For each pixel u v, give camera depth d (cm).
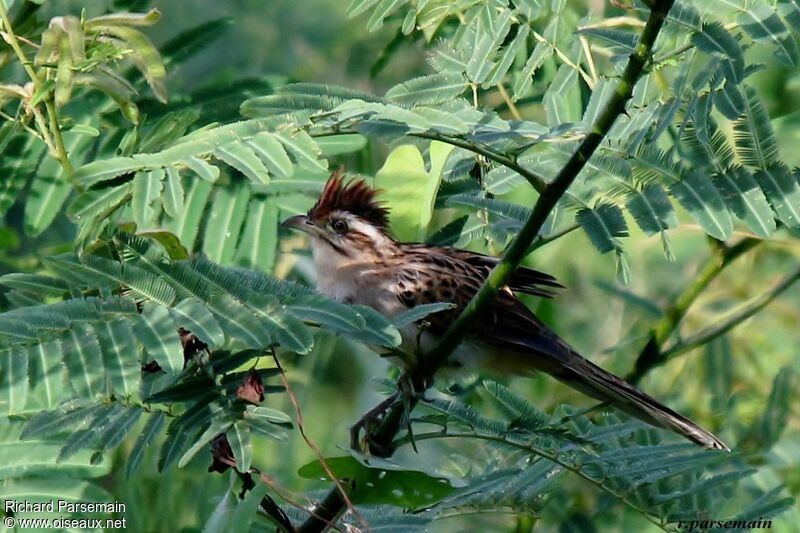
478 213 1134
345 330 762
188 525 1196
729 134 1071
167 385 819
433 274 1224
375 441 990
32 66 1023
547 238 939
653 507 1004
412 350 1025
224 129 830
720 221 920
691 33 858
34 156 1195
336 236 1265
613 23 1013
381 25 1224
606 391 1188
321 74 1471
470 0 1195
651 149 948
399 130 836
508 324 1198
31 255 1256
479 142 875
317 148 815
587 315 1509
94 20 961
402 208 1102
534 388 1479
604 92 1052
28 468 986
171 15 1451
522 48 1175
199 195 1186
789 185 928
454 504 977
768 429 1312
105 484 1172
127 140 1091
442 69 1154
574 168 855
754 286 1509
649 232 917
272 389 817
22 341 725
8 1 1079
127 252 802
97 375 719
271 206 1212
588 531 1193
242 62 1449
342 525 863
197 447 753
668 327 1361
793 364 1458
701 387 1423
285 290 809
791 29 862
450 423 991
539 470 991
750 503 1139
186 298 764
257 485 796
